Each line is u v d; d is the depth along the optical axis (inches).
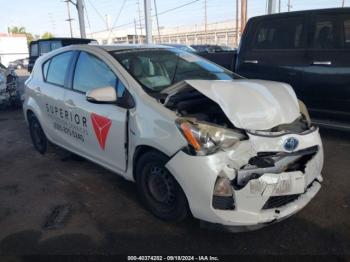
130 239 113.0
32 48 608.7
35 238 115.2
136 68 135.5
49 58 180.4
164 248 108.0
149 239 112.5
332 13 191.8
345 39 186.9
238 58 232.1
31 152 206.2
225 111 105.7
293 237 111.3
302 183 106.5
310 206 130.0
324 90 194.1
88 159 154.1
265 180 100.7
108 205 135.8
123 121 124.7
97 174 167.0
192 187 102.3
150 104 117.0
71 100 153.3
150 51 150.9
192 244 109.3
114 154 134.4
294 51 204.4
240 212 101.3
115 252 106.9
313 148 115.7
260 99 114.0
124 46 153.4
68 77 160.1
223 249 106.6
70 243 111.9
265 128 106.1
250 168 102.2
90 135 145.2
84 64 151.1
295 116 115.0
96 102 125.7
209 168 99.4
